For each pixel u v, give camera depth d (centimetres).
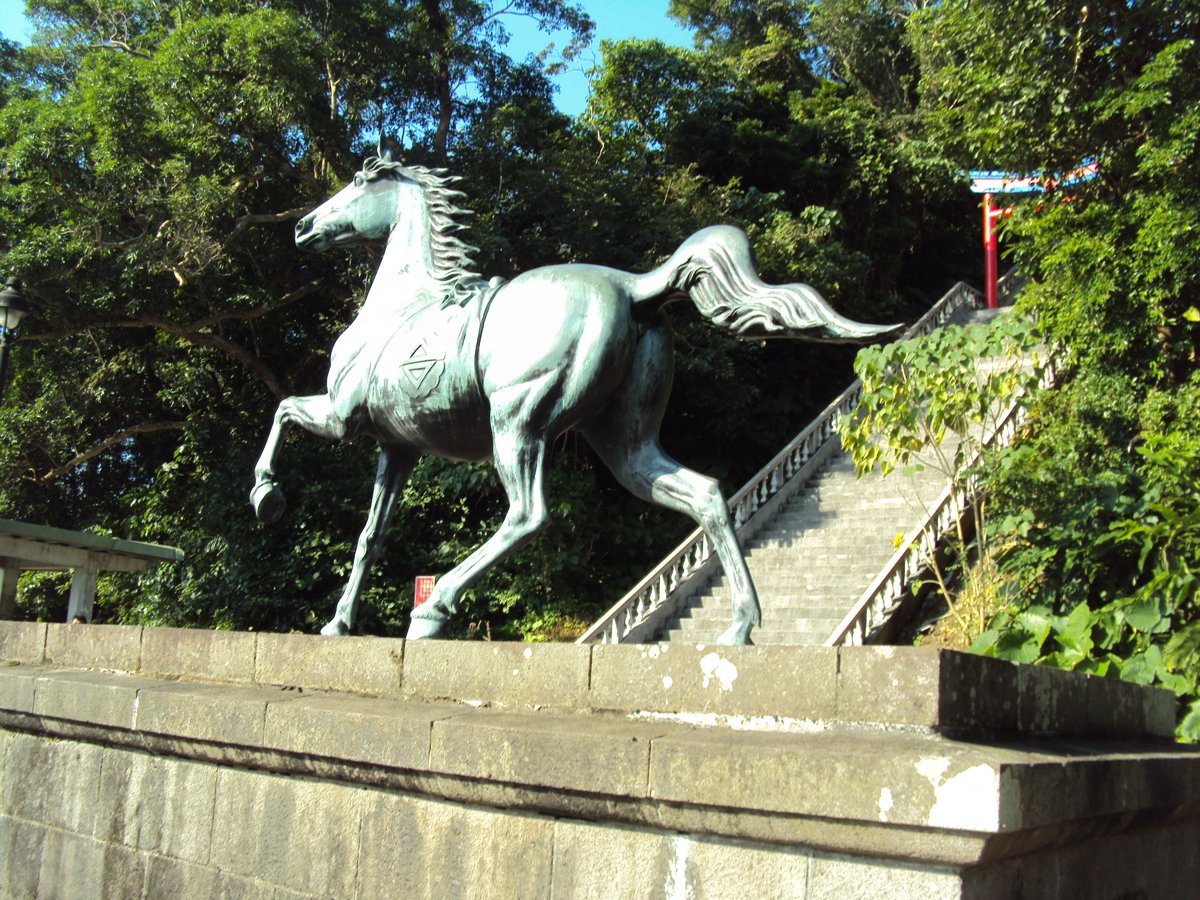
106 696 500
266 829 423
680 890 301
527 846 339
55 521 2011
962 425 930
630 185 1858
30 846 543
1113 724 416
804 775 275
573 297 463
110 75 1488
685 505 452
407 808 377
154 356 1858
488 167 1772
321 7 1667
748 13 3388
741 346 2025
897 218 2642
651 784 302
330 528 1630
